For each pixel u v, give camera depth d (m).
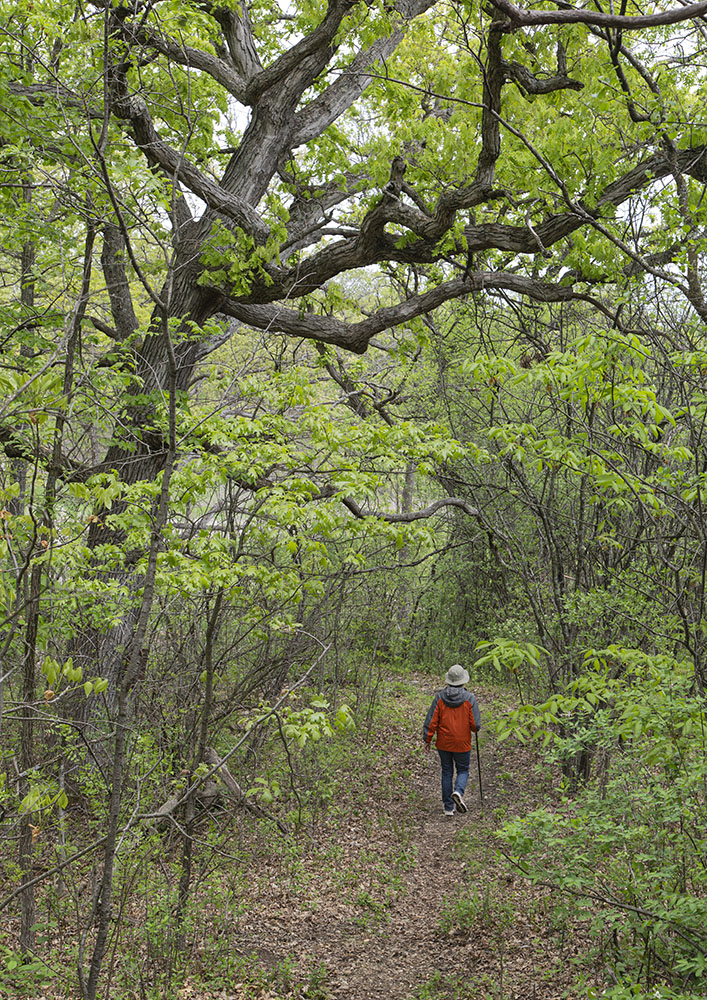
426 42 10.26
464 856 8.25
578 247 8.50
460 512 13.95
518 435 5.29
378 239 10.02
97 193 5.13
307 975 6.13
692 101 8.33
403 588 15.71
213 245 8.96
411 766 11.88
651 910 4.09
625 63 8.05
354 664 14.08
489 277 10.02
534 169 8.45
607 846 4.17
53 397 3.59
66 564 5.02
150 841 5.96
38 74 7.55
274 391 6.38
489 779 10.77
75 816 6.73
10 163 6.56
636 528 8.24
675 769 4.04
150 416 7.35
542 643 9.69
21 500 4.19
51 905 5.70
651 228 8.30
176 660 7.28
